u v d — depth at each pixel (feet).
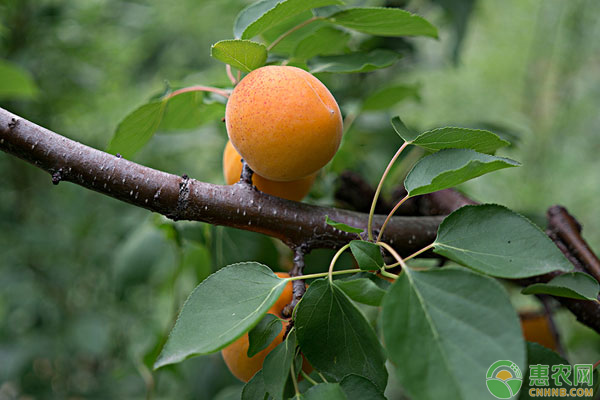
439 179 1.55
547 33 4.69
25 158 1.64
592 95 5.16
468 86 5.53
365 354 1.56
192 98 1.92
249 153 1.66
